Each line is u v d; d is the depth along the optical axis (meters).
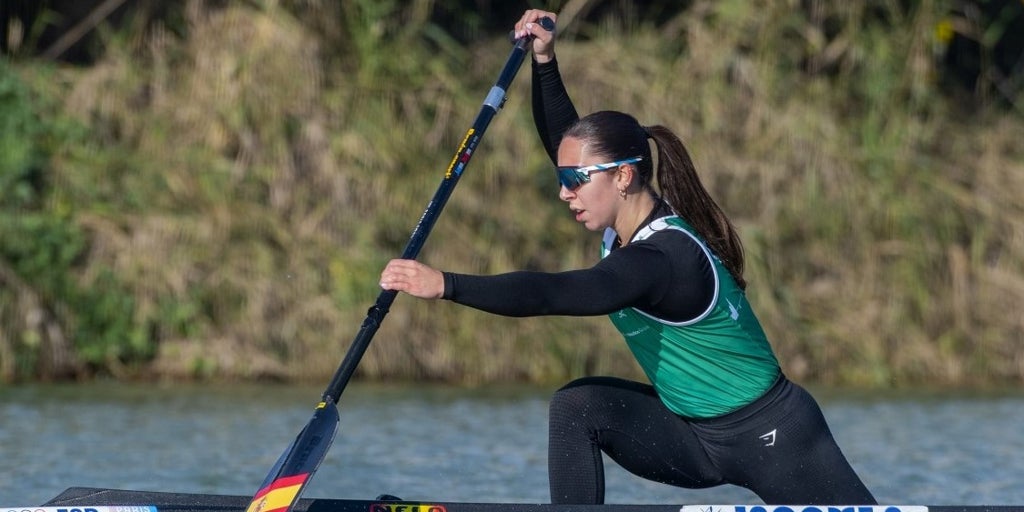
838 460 14.45
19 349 34.75
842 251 40.91
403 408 30.58
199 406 30.30
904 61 45.50
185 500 14.62
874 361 38.78
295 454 13.95
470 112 41.91
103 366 35.44
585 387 14.86
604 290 13.16
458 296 12.98
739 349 14.06
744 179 41.31
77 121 39.53
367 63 42.44
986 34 46.91
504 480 21.91
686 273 13.57
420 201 39.31
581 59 44.09
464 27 45.62
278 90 40.69
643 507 13.98
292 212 38.59
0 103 38.78
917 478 22.64
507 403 31.80
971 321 40.47
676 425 14.90
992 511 13.66
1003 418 30.41
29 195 36.78
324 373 35.91
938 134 44.97
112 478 21.58
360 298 36.84
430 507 14.17
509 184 40.25
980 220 42.59
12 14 42.34
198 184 38.56
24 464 22.66
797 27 45.03
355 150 39.81
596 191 14.09
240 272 36.84
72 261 36.25
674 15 47.09
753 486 14.71
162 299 36.09
